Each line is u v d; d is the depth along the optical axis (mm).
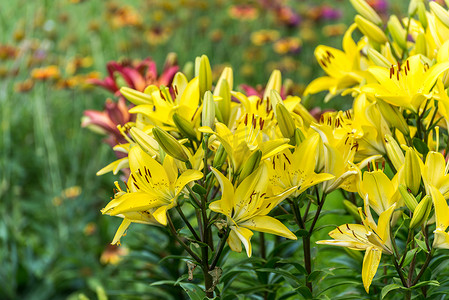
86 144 3641
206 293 1316
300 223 1305
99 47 4352
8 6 3855
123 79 1711
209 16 5324
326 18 4777
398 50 1485
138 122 1383
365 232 1211
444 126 1375
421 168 1197
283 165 1245
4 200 3053
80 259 2734
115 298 2459
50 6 3799
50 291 2719
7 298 2691
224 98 1314
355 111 1312
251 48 4906
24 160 3594
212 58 5078
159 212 1208
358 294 1439
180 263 1749
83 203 3129
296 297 1777
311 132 1279
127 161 1346
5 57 3240
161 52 4922
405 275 1250
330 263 1896
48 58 3756
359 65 1467
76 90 3693
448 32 1363
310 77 4875
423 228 1218
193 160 1254
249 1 4922
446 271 1426
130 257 1765
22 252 2848
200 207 1254
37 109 3223
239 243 1257
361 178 1250
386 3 3871
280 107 1247
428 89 1236
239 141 1227
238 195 1223
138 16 4703
